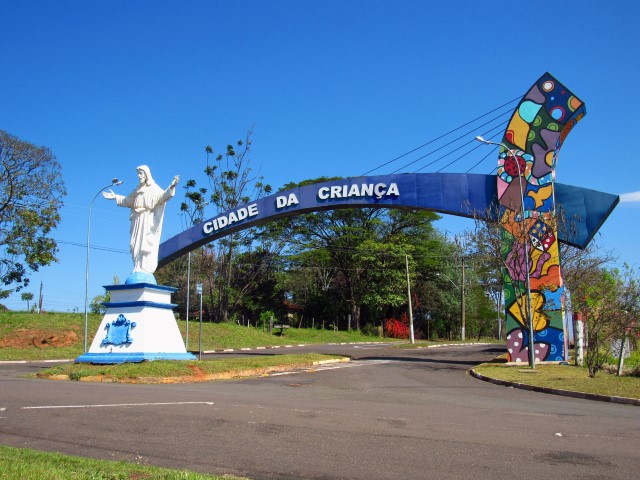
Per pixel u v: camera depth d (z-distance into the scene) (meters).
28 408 10.46
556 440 8.32
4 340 33.47
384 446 7.81
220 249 54.19
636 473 6.58
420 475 6.45
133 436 8.30
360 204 26.53
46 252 37.31
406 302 63.03
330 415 10.23
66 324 37.41
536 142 24.22
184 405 11.00
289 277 62.34
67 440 8.05
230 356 30.00
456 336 72.19
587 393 14.09
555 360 23.53
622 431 9.15
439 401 12.95
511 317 24.06
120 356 19.20
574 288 28.50
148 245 21.12
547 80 24.39
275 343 45.88
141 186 21.38
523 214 22.47
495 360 25.25
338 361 27.41
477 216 24.69
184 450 7.54
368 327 62.75
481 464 6.92
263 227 55.88
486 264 26.88
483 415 10.66
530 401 13.28
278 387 15.67
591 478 6.37
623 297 19.03
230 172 52.09
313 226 61.19
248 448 7.66
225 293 53.59
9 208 36.72
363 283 61.31
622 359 19.05
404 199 25.84
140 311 19.89
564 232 23.75
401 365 25.20
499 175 24.47
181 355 20.55
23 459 6.58
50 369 18.42
